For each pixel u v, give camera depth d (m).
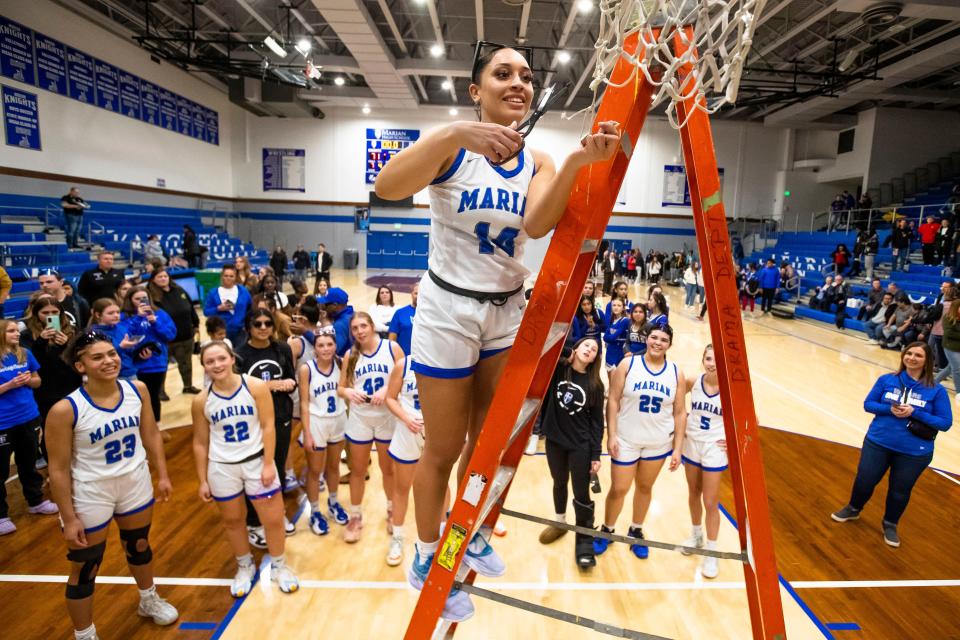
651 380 4.07
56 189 14.18
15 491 5.16
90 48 15.14
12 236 12.08
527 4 12.10
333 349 4.40
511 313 1.49
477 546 1.63
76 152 14.77
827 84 16.95
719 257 1.53
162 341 6.33
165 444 6.23
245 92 19.88
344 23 13.38
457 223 1.39
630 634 1.37
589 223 1.31
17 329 4.49
